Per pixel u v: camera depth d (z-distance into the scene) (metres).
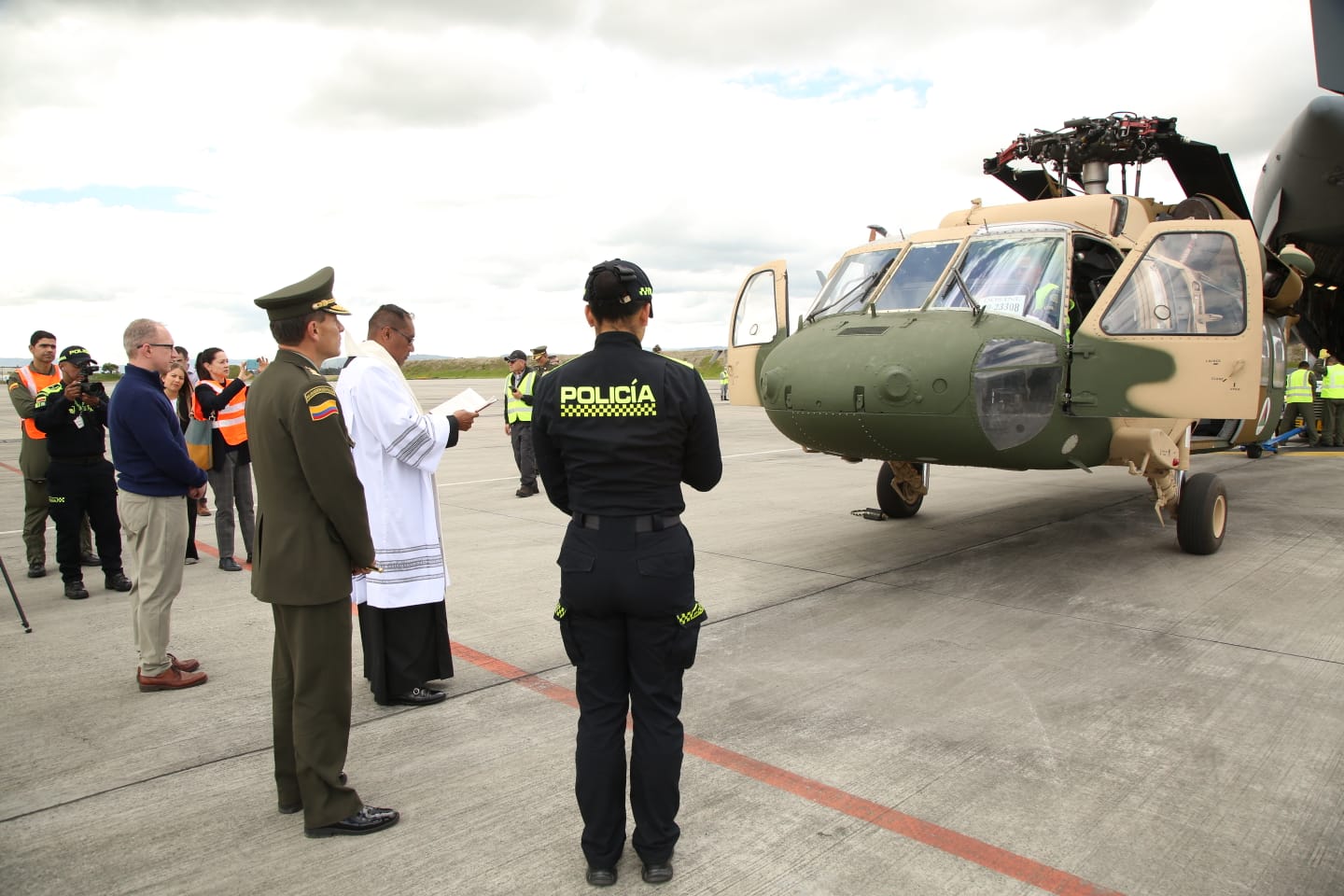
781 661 4.59
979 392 5.33
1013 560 6.75
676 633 2.62
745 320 7.22
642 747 2.63
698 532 8.04
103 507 6.10
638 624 2.62
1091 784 3.21
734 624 5.23
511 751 3.57
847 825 2.95
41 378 6.61
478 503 10.00
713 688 4.21
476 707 4.04
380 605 3.94
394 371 4.04
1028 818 2.98
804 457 14.54
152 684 4.25
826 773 3.32
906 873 2.67
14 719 3.92
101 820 3.04
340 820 2.93
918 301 6.15
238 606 5.75
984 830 2.91
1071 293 6.51
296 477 2.87
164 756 3.55
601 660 2.65
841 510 9.16
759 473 12.38
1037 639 4.88
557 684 4.30
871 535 7.79
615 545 2.56
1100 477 11.26
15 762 3.50
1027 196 9.41
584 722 2.67
